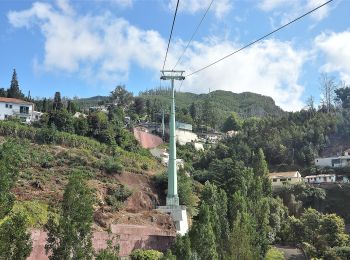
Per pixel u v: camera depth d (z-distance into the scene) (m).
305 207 104.12
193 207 65.12
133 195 55.84
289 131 145.25
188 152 126.94
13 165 21.52
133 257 35.53
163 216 49.91
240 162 97.00
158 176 67.62
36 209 34.47
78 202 21.38
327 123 150.62
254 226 51.19
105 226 40.31
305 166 131.88
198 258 32.69
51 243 20.91
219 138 159.75
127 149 86.44
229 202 51.62
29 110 93.62
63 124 77.44
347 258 64.44
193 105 190.50
